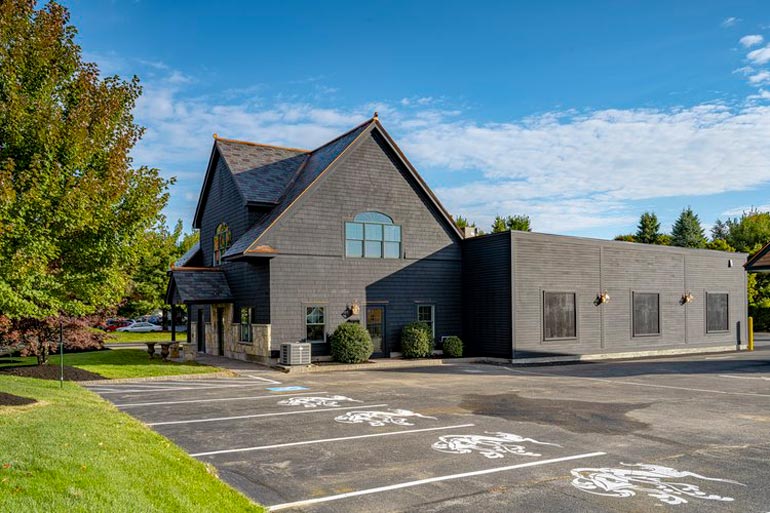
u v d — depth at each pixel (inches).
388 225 936.3
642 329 1066.7
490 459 324.2
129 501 218.2
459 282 1006.4
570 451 343.0
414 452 339.0
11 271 367.2
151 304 1632.6
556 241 959.6
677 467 310.3
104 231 439.8
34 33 409.7
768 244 941.2
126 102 470.3
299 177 973.2
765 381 680.4
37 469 239.1
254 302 869.2
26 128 391.2
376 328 913.5
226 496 250.1
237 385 630.5
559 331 952.9
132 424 383.9
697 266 1166.3
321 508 247.6
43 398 442.0
